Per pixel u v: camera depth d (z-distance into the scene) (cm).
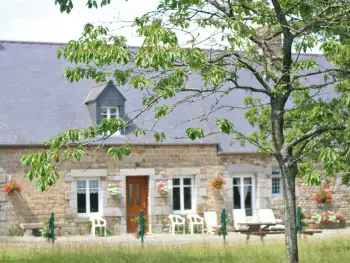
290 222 1319
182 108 2984
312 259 1675
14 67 2958
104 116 2819
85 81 2995
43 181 1116
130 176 2850
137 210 2864
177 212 2872
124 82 1291
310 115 1352
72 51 1178
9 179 2653
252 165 2948
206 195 2888
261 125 1931
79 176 2733
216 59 1264
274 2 1310
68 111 2838
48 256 1808
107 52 1108
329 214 3014
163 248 2011
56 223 2692
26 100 2827
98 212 2781
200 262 1711
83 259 1747
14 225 2656
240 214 2891
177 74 1174
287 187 1321
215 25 1243
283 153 1322
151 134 2841
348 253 1802
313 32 1341
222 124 1205
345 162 1241
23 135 2684
